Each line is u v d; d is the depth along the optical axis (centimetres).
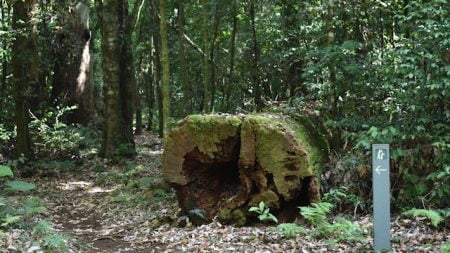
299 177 651
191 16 1767
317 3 1216
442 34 650
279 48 1510
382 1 948
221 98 1944
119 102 1475
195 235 646
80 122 1850
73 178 1277
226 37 1792
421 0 766
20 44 1257
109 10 1445
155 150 1839
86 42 1866
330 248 550
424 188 664
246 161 658
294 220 675
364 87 784
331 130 827
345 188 698
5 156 1359
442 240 565
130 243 663
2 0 1485
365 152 737
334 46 779
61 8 1642
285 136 648
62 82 1827
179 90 2158
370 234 597
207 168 706
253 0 1509
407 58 673
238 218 670
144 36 2547
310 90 982
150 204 893
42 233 608
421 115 698
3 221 667
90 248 632
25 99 1304
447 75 661
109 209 906
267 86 1620
